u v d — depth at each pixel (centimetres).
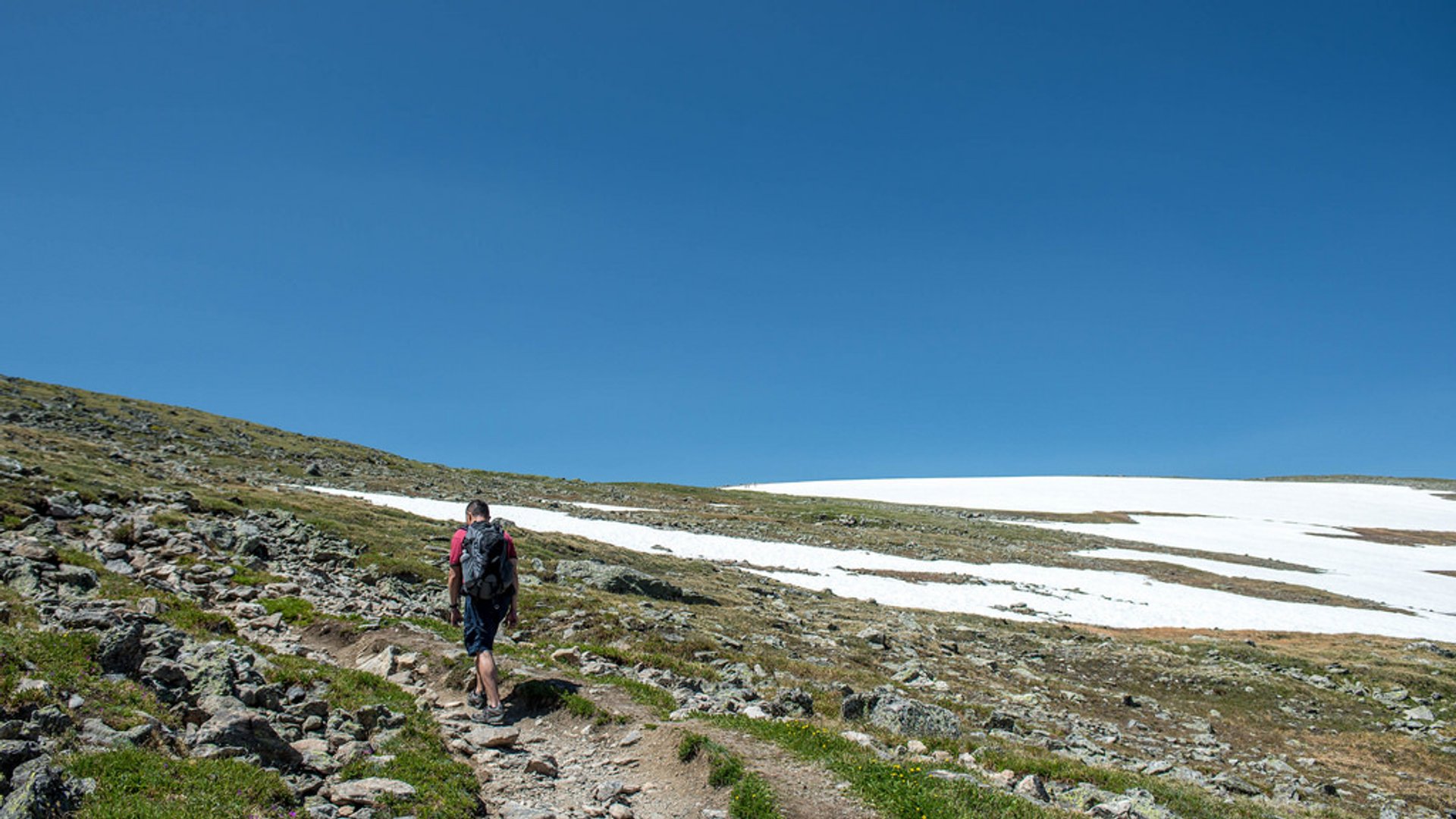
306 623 1745
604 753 1129
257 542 2933
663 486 15050
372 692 1226
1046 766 1545
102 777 706
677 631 3059
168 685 984
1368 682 4306
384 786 838
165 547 2406
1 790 635
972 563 8200
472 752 1058
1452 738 3547
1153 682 4266
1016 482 19350
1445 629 6575
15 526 2222
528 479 13275
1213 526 13800
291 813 764
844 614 4828
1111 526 13412
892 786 985
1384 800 2681
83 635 998
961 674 3681
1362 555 11600
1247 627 6072
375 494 8088
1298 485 19425
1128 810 1248
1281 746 3375
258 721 888
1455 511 16488
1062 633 5247
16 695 781
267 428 12225
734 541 8075
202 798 718
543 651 1967
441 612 2633
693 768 1034
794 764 1058
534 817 860
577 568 4178
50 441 5203
